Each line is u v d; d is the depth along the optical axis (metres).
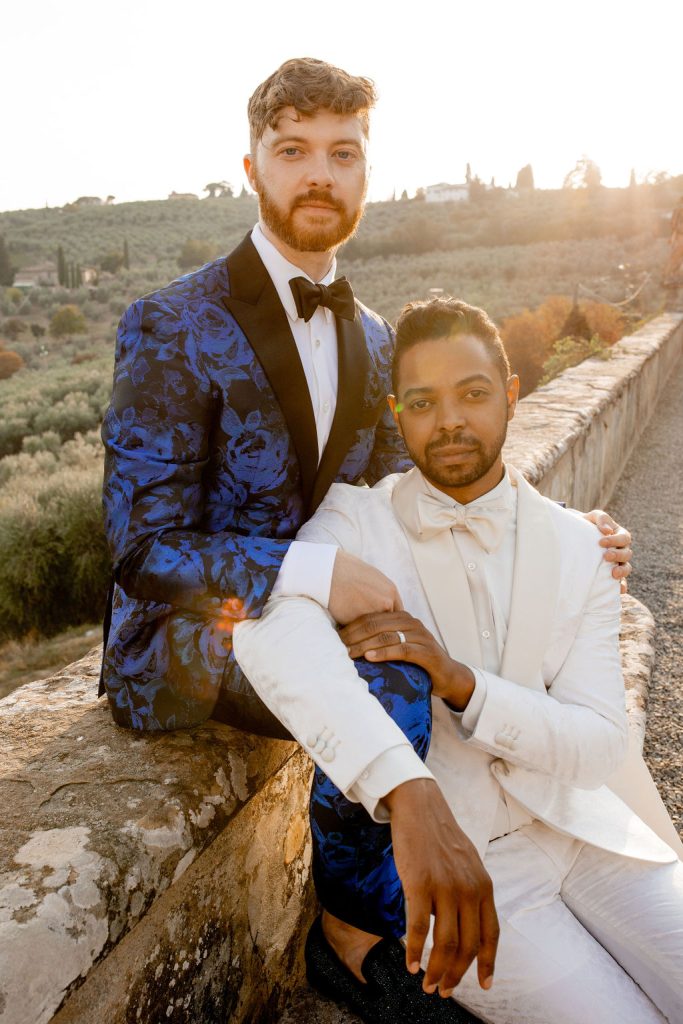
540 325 14.06
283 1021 1.62
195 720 1.45
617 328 11.71
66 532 12.15
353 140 1.46
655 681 3.26
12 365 54.31
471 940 1.05
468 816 1.35
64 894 0.99
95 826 1.15
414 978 1.40
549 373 8.76
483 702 1.27
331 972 1.44
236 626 1.29
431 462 1.40
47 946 0.93
